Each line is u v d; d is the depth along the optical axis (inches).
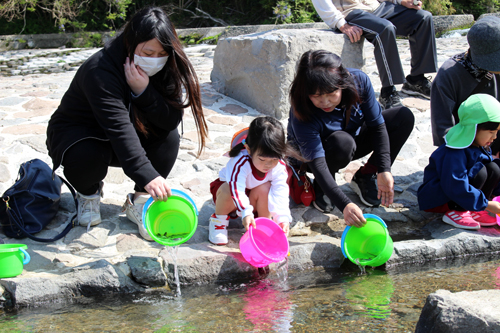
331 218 129.3
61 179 119.3
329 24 200.5
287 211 109.0
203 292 97.6
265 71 188.4
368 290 95.0
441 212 128.0
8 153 153.5
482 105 114.7
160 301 93.5
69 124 109.7
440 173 120.9
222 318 83.7
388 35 185.3
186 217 105.6
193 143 169.3
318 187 132.7
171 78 108.1
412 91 208.2
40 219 117.8
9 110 190.4
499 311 69.6
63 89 219.5
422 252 111.6
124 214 127.6
